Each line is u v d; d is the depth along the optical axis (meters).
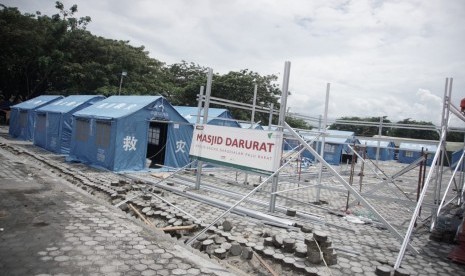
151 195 8.30
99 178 10.41
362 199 5.80
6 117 31.06
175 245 5.23
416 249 5.99
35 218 6.00
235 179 12.95
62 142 15.67
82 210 6.66
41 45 28.92
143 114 12.78
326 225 7.26
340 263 5.06
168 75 40.50
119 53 30.75
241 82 31.81
